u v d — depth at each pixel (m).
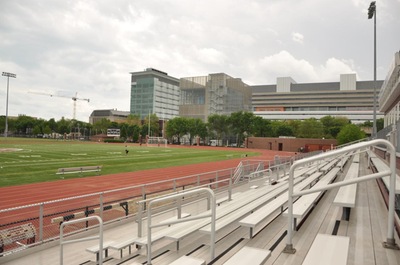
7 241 8.29
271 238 5.20
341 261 3.39
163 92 174.50
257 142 92.56
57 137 149.25
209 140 114.19
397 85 18.06
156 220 9.70
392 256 3.77
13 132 154.25
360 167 16.56
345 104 163.38
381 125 117.88
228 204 7.34
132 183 22.61
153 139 118.56
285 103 176.00
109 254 7.12
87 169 26.08
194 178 24.34
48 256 7.43
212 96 122.44
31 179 23.20
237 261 3.67
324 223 5.64
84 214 10.48
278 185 10.23
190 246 5.91
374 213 6.19
